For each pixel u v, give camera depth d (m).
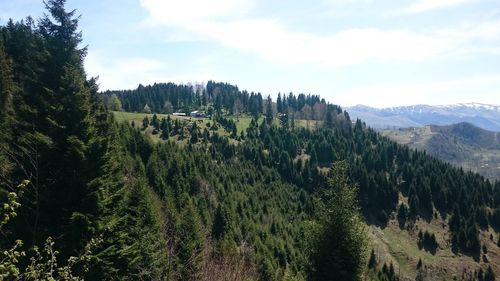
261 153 130.00
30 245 16.12
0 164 17.27
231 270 13.50
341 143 147.75
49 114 18.11
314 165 123.75
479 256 96.75
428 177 124.19
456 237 100.31
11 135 19.91
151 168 71.94
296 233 79.38
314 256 22.48
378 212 110.69
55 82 19.88
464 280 88.69
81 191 17.66
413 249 97.06
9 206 7.39
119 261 18.92
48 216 17.28
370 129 172.25
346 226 22.02
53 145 17.45
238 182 105.12
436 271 90.19
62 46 20.52
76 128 18.34
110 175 19.77
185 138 136.00
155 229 25.30
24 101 19.41
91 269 16.84
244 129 172.75
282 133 158.12
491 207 123.00
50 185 17.47
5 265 7.25
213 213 71.62
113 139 24.44
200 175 90.19
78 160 17.55
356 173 118.06
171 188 71.81
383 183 114.50
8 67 36.25
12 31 50.44
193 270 13.75
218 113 191.00
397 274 84.88
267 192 106.69
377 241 98.00
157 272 14.43
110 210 18.95
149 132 135.62
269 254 53.31
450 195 115.94
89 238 16.84
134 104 194.50
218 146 130.38
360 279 22.09
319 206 23.52
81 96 18.73
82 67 22.38
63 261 16.59
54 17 20.81
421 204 114.50
